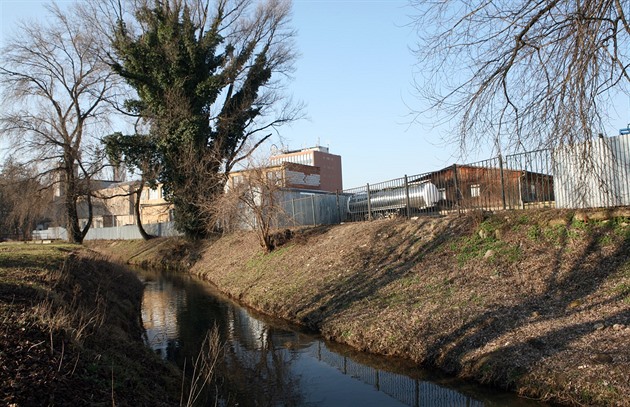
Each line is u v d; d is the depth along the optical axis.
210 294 20.42
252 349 11.32
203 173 29.88
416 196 18.20
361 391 8.19
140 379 6.84
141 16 32.66
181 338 12.79
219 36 31.98
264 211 22.00
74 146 32.94
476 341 8.51
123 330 10.97
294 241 20.98
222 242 30.61
